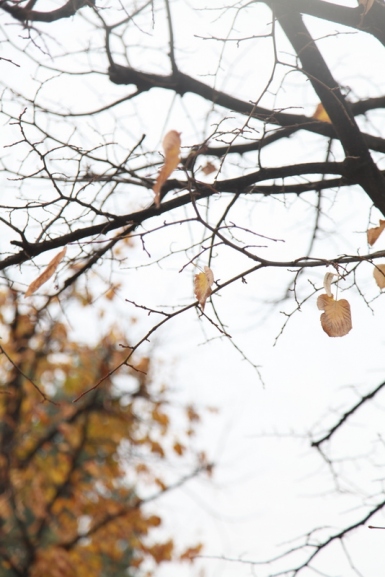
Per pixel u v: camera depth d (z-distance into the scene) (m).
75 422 19.98
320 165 7.84
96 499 19.09
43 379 19.09
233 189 7.92
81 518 19.61
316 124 9.30
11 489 18.08
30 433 19.33
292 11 8.16
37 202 7.57
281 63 6.95
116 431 19.94
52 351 18.33
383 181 7.93
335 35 7.41
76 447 19.75
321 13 8.18
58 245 7.79
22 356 17.30
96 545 18.88
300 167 7.77
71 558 18.41
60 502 19.03
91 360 19.62
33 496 18.78
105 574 21.48
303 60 8.07
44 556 17.73
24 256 8.00
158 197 5.83
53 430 19.34
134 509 19.14
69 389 19.64
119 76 10.17
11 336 16.91
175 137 5.89
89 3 9.12
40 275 6.99
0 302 16.48
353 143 7.82
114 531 18.86
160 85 10.17
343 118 7.84
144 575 19.50
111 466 20.05
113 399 19.84
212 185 7.75
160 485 19.88
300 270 6.65
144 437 20.08
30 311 11.02
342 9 8.18
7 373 18.06
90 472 19.45
